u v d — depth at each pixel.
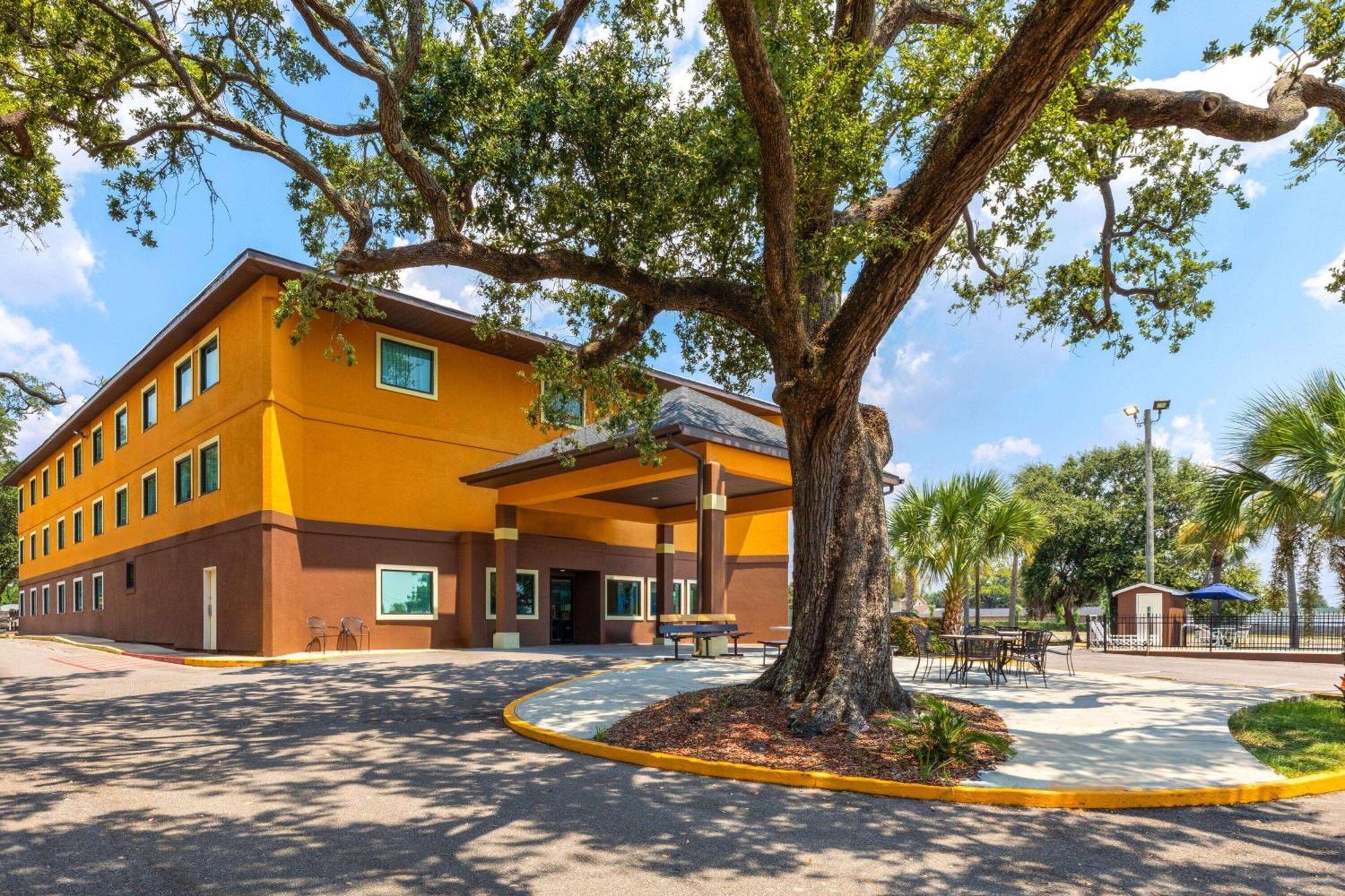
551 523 24.09
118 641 26.16
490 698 12.31
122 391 27.28
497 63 9.34
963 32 10.79
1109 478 47.81
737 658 17.16
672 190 9.63
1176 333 13.62
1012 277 14.47
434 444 21.97
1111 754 7.81
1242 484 11.12
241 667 16.56
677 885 4.76
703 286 10.30
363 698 12.26
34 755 8.30
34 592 39.34
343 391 20.16
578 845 5.46
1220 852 5.39
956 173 7.97
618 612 26.31
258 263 17.97
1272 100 10.72
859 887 4.74
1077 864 5.15
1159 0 9.66
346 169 11.30
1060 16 6.75
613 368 13.30
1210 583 35.22
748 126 8.87
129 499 26.20
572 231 10.28
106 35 10.20
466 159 9.20
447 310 20.61
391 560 20.70
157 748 8.65
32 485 41.28
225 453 19.73
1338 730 8.95
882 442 10.53
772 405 30.19
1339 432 10.27
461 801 6.57
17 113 10.56
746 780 7.32
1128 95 10.21
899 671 14.73
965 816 6.20
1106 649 25.94
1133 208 13.53
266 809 6.29
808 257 8.91
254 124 11.42
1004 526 18.47
